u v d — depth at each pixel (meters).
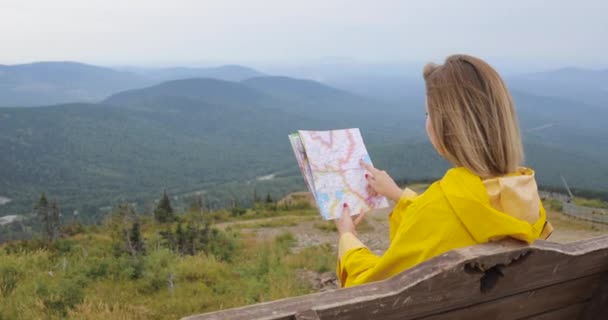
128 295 7.33
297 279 8.64
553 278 1.69
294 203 29.03
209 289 7.89
